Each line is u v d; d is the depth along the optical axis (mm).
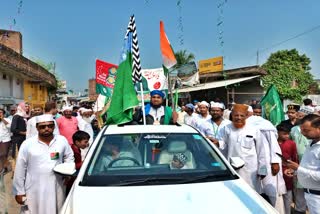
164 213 2814
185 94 21297
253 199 3111
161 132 4262
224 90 19797
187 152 3957
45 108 7062
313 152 3539
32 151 4141
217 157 3938
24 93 21203
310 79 25109
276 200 4832
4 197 4902
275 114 7262
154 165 3760
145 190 3240
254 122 4832
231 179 3553
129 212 2838
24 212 4176
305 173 3535
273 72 23812
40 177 4129
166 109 5895
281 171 4852
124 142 4047
